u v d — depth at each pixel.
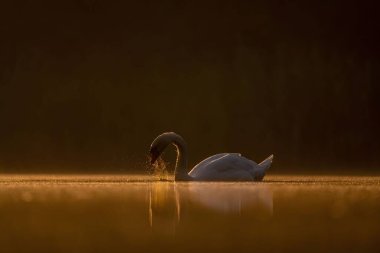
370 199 21.66
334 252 13.25
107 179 34.03
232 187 27.22
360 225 16.20
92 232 15.27
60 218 17.19
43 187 27.06
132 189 25.94
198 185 28.62
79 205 19.77
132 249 13.48
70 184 29.30
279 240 14.41
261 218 17.39
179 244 13.98
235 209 19.08
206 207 19.53
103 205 19.84
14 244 13.89
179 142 32.81
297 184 29.72
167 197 22.30
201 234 15.08
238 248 13.61
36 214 17.81
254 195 23.00
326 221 16.84
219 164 32.09
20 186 27.66
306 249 13.55
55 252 13.16
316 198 21.95
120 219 17.12
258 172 32.44
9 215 17.61
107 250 13.37
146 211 18.59
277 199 21.64
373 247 13.73
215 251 13.36
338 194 23.47
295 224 16.41
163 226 16.09
